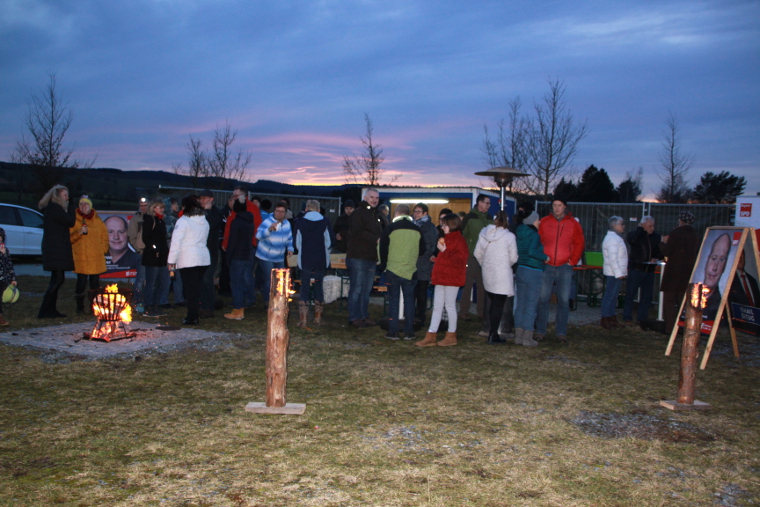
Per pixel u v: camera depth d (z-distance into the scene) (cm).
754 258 672
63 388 471
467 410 449
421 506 287
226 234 1026
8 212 1650
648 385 545
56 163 2123
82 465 325
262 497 292
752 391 535
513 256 705
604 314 877
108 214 1277
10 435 366
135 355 588
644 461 355
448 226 696
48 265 772
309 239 790
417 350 674
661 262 921
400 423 413
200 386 490
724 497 308
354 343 701
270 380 429
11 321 755
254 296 951
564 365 618
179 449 352
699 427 426
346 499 292
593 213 1460
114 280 1286
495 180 988
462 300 923
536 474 330
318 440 374
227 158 2608
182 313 878
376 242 809
